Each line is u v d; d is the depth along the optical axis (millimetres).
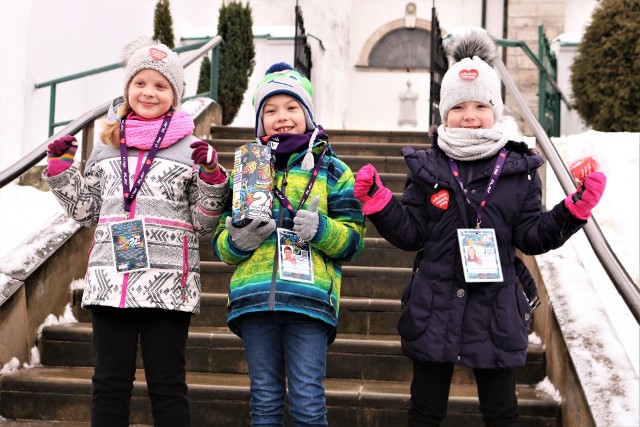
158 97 3441
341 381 4461
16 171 4504
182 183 3385
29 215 7176
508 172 3242
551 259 4746
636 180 7055
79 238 5215
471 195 3246
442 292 3193
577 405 3699
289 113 3438
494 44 3641
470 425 4023
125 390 3258
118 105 3590
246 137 8281
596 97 9422
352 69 19578
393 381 4469
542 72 9875
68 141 3285
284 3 16922
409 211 3320
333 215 3383
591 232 3637
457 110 3422
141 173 3346
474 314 3152
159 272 3273
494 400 3225
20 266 4672
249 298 3217
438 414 3256
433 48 9141
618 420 3393
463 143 3260
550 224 3141
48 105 9008
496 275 3121
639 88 9148
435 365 3258
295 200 3316
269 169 3223
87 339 4645
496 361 3119
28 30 8586
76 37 9531
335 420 4102
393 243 3309
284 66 3590
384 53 19750
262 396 3240
